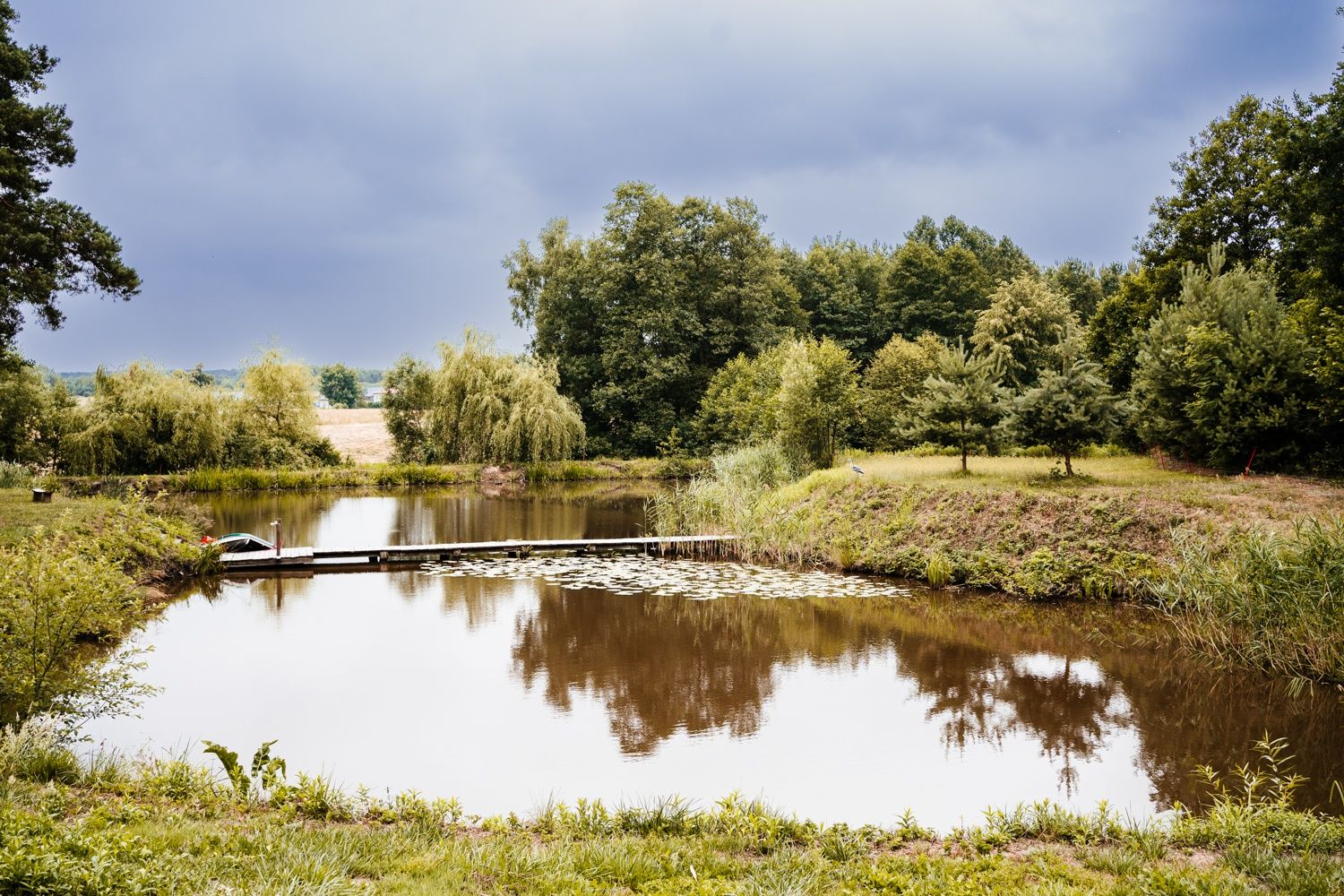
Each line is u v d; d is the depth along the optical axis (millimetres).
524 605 16500
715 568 20422
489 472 43625
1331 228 19719
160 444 37969
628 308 53938
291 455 41719
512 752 9203
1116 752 9305
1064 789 8305
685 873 5520
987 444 24375
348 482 41188
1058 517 18062
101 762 7516
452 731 9812
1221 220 29156
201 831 5613
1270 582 12398
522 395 45312
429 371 47406
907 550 19297
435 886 4969
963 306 63625
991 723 10203
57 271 18609
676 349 54562
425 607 16344
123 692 10852
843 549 20281
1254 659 12312
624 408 54469
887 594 17391
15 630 8523
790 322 62594
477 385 44906
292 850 5289
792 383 31453
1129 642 13859
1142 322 29516
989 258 76750
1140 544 16656
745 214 57156
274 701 10828
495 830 6438
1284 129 26156
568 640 14008
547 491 41281
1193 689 11508
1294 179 23656
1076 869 5734
